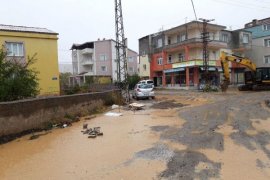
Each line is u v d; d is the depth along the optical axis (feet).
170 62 165.37
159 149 29.63
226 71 114.11
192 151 28.32
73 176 23.62
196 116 50.08
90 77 189.67
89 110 63.46
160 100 89.40
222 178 21.47
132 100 91.91
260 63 167.53
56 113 50.42
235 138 32.99
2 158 30.19
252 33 172.76
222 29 160.35
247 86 120.06
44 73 81.66
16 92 49.03
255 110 55.26
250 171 22.79
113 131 41.06
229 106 62.28
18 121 41.01
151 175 22.67
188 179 21.43
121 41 101.35
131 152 29.25
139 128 42.27
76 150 31.60
